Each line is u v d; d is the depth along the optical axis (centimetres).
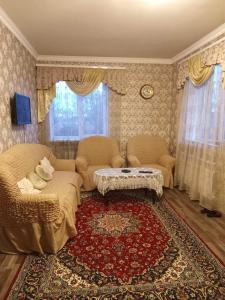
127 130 479
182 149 423
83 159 416
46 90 442
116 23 289
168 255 226
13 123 306
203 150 347
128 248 238
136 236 262
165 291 181
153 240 254
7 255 229
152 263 214
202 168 349
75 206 308
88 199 374
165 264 213
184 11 255
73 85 445
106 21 282
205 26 298
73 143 468
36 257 225
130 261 217
